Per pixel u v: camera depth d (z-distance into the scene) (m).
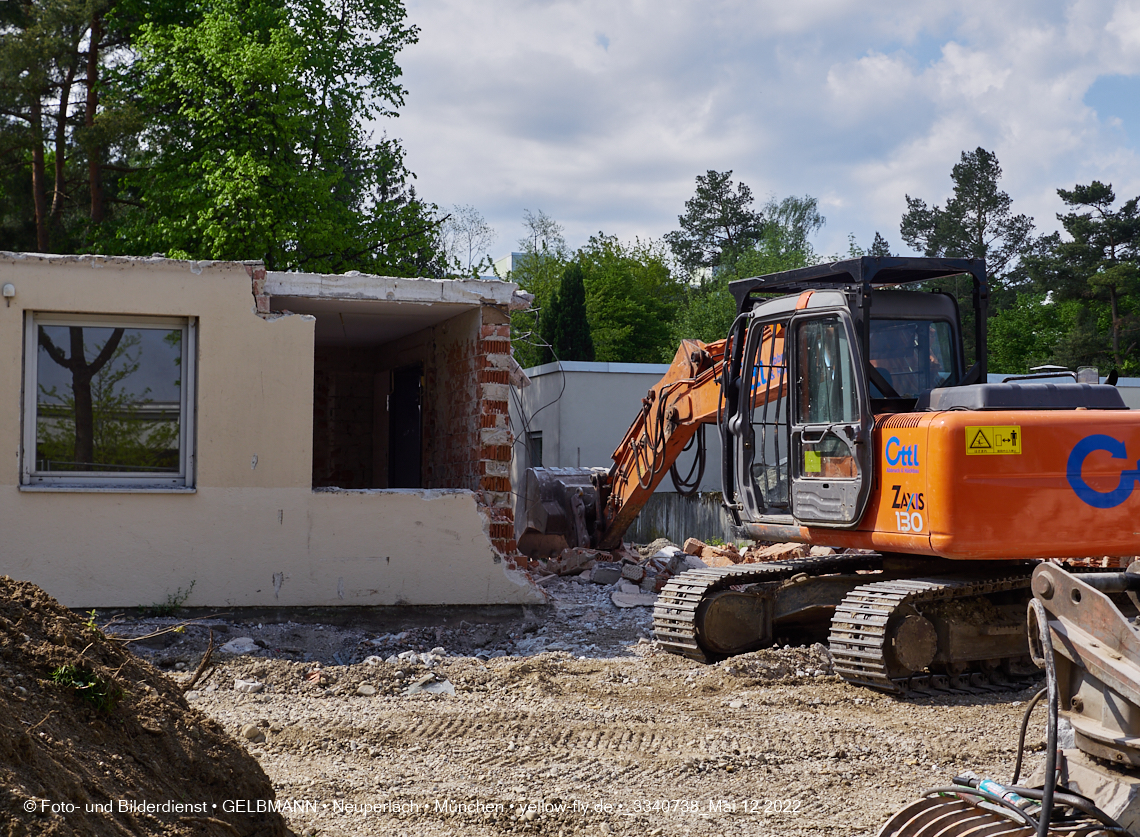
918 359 8.92
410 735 6.61
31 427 9.41
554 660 8.95
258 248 24.31
